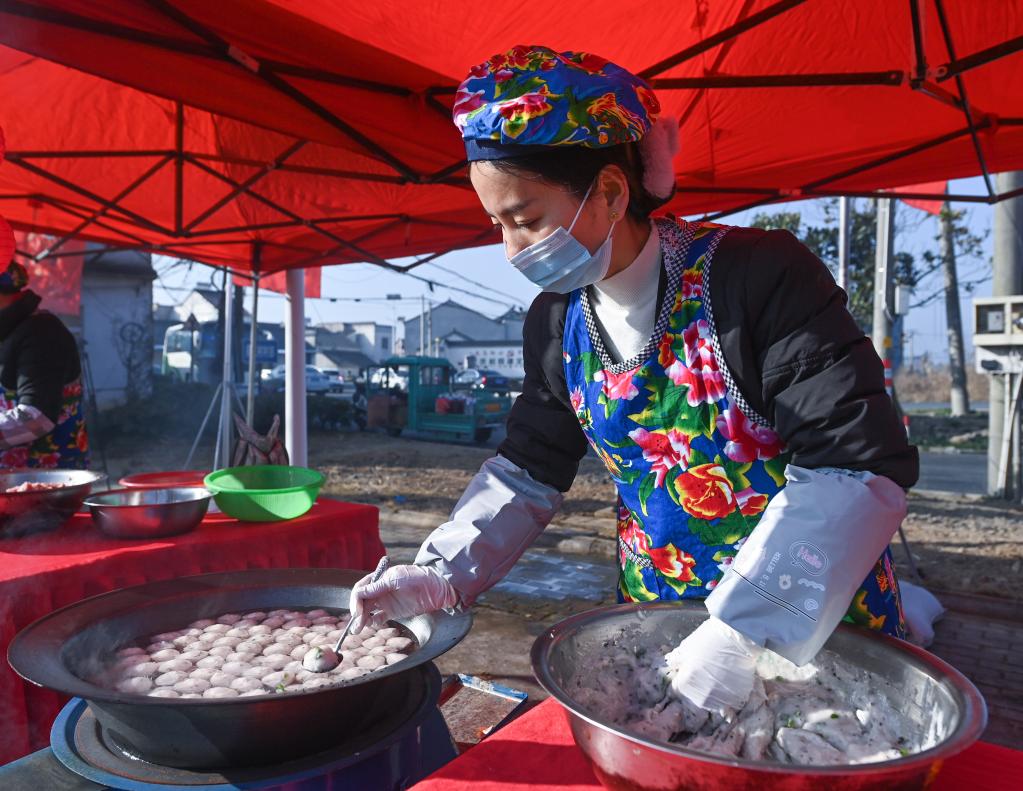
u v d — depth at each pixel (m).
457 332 57.66
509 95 0.97
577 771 0.89
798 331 0.99
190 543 2.28
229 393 7.91
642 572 1.28
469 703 1.81
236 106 2.52
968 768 0.85
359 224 5.41
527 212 1.02
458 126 1.03
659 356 1.12
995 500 7.94
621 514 1.35
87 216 5.14
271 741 1.01
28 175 4.60
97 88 3.93
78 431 3.35
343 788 1.06
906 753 0.85
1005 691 3.49
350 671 1.22
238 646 1.34
